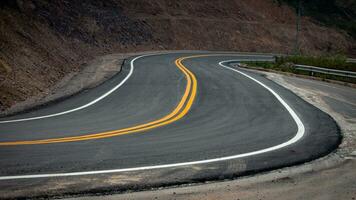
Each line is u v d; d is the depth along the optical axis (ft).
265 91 59.16
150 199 20.72
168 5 159.94
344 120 42.04
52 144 29.81
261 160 27.02
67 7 107.14
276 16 196.85
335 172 25.14
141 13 144.15
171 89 58.95
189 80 68.23
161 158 26.96
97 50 104.32
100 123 37.83
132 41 125.29
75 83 61.41
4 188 21.45
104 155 27.32
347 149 30.53
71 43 92.94
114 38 118.32
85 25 108.47
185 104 48.14
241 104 48.88
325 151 29.50
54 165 25.07
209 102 49.80
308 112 44.96
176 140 31.71
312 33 195.00
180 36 147.54
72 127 35.94
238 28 171.53
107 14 125.49
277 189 22.21
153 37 136.36
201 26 159.12
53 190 21.43
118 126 36.63
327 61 106.32
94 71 74.43
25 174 23.45
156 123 38.09
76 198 20.75
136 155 27.48
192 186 22.58
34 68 60.59
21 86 51.57
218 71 84.58
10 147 28.81
